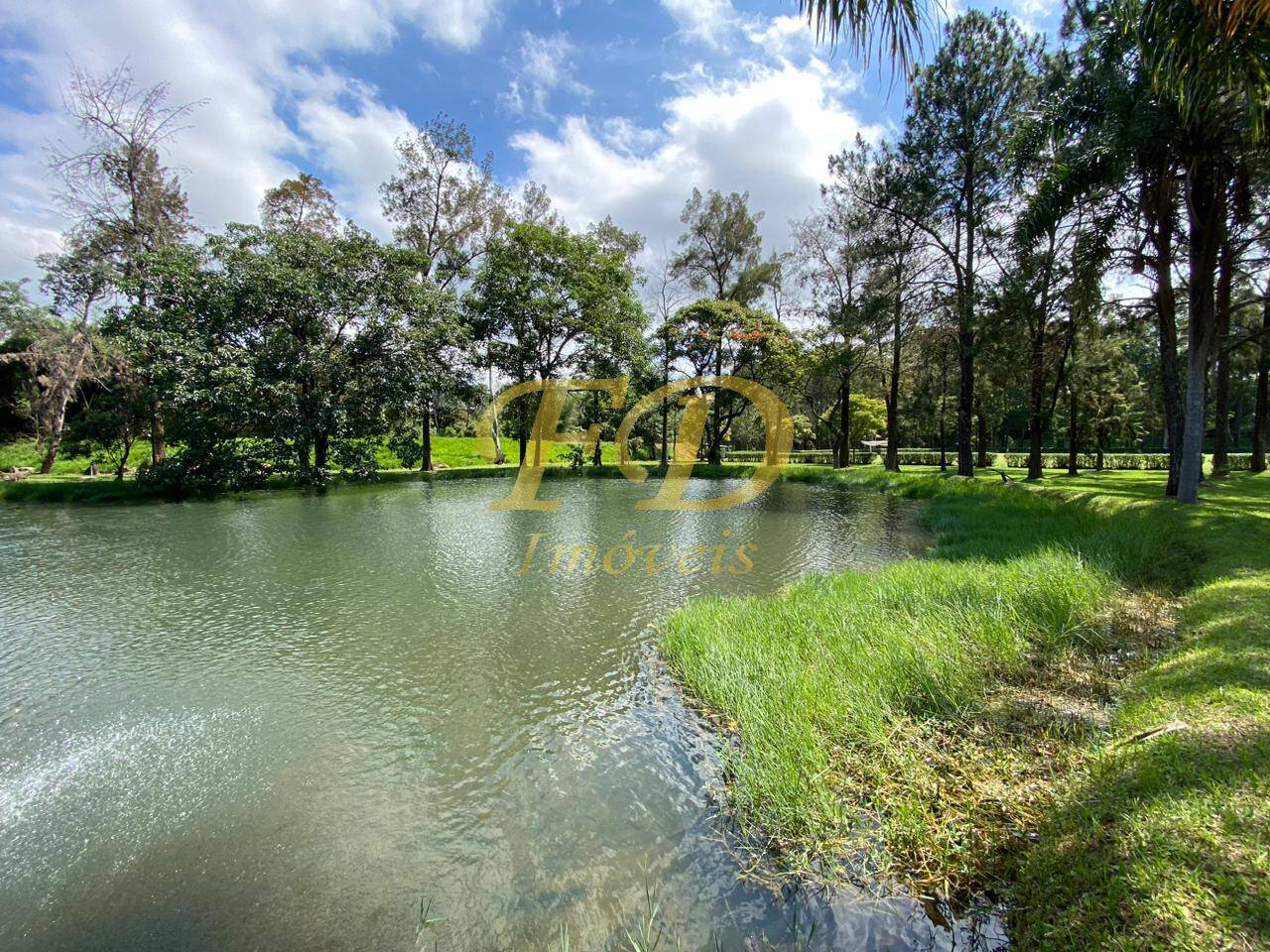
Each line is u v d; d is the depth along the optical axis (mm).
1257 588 5332
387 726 4441
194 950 2531
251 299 18281
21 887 2902
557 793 3598
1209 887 1975
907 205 19531
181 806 3527
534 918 2656
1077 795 2844
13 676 5289
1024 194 12539
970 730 3814
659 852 3053
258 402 17781
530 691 4984
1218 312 13180
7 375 26500
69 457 23141
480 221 26734
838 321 22266
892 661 4676
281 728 4426
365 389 20422
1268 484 14938
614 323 26625
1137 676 4168
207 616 6883
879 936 2414
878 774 3383
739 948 2426
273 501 16938
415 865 3023
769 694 4371
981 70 17750
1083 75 10609
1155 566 7164
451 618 6805
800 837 2998
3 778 3814
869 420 47375
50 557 9758
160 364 16625
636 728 4367
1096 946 1967
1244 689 3354
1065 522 10492
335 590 7930
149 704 4793
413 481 22797
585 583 8289
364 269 20797
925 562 8359
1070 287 12930
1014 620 5543
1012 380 20547
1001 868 2646
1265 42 5113
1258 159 9805
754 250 31469
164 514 14414
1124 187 10977
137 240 20734
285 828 3330
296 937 2584
